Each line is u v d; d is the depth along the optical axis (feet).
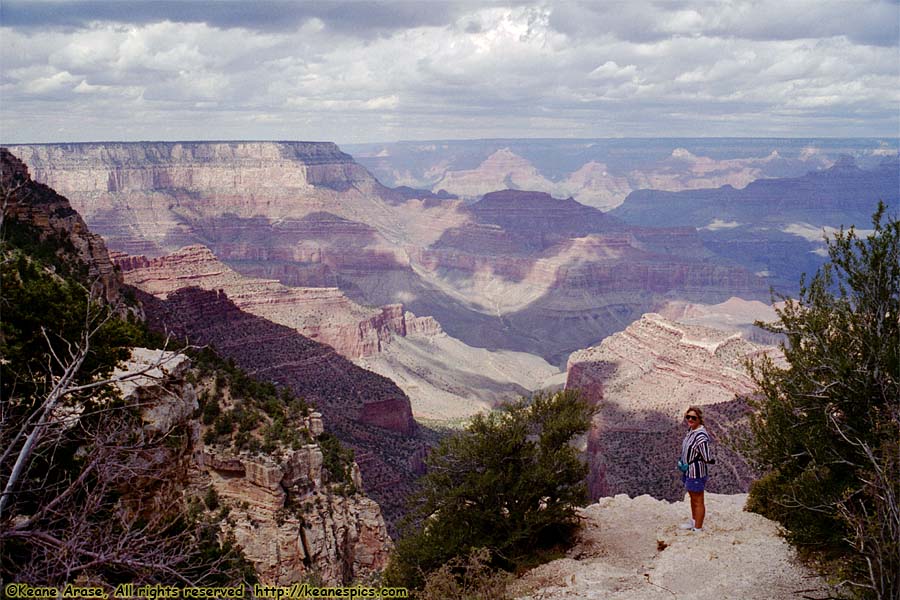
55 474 58.39
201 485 132.67
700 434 81.56
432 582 70.49
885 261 67.72
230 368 172.86
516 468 82.17
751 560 71.05
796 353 72.18
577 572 72.08
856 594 57.16
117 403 65.41
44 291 67.31
